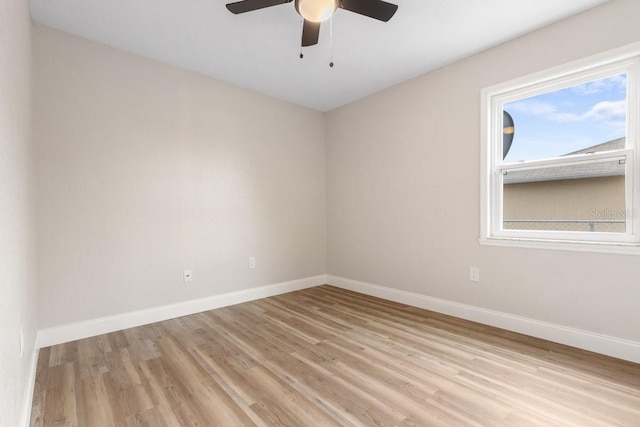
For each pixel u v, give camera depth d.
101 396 1.69
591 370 1.91
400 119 3.34
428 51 2.70
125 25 2.32
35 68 2.28
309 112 4.09
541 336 2.38
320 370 1.95
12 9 1.36
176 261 2.96
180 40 2.53
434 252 3.07
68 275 2.41
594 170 2.23
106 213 2.58
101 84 2.56
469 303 2.82
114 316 2.62
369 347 2.27
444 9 2.14
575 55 2.19
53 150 2.35
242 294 3.43
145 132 2.78
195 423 1.48
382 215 3.55
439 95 3.00
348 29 2.38
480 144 2.71
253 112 3.53
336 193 4.12
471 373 1.89
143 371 1.95
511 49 2.51
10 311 1.19
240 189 3.42
